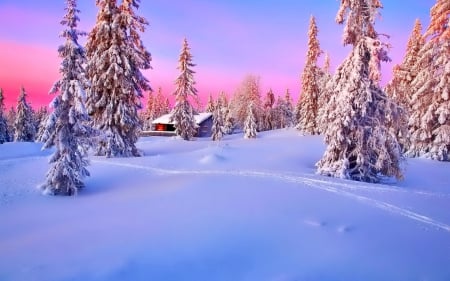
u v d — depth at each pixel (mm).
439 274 7184
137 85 27531
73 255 7426
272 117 88250
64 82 13797
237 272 6844
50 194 13891
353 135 19562
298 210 11070
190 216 10258
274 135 61500
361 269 7242
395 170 19281
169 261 7164
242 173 17891
